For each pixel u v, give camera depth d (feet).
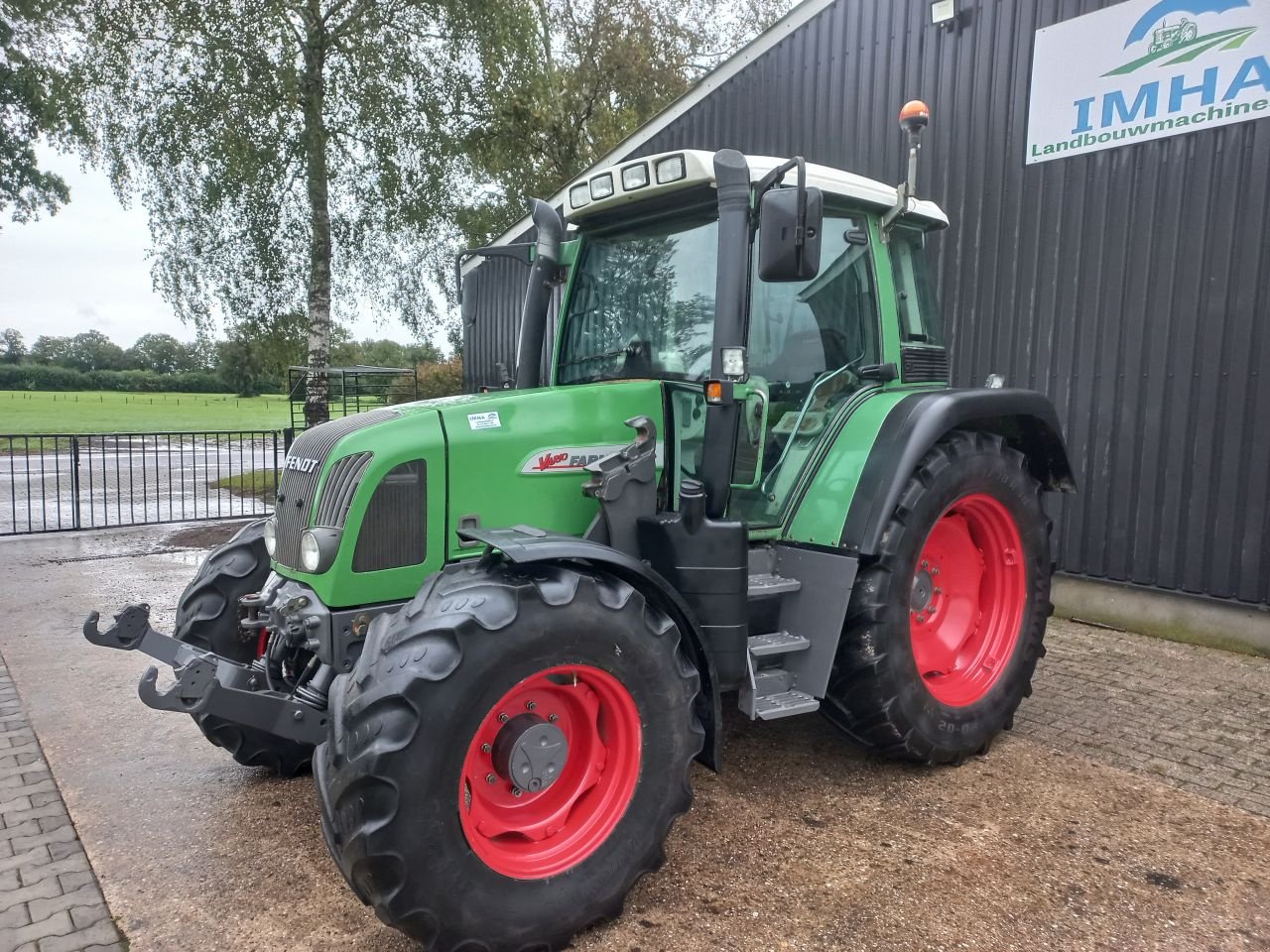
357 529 9.14
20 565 25.61
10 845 9.83
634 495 9.78
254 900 8.75
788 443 11.32
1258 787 11.10
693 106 26.91
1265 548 16.22
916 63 21.04
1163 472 17.47
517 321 36.19
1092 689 14.76
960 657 12.46
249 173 42.22
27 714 13.97
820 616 10.54
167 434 34.94
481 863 7.45
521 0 47.39
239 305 45.83
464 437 9.59
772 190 8.90
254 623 10.14
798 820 10.25
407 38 45.11
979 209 19.99
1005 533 12.47
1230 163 16.17
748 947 7.89
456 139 46.60
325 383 45.37
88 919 8.38
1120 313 17.85
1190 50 16.44
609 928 8.21
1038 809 10.52
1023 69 18.98
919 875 9.06
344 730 7.27
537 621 7.61
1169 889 8.82
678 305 10.88
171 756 12.41
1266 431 16.07
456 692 7.22
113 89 42.42
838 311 11.81
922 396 11.48
